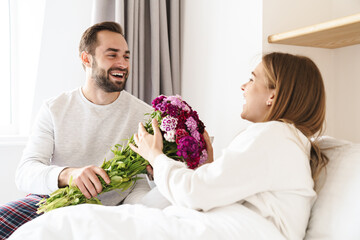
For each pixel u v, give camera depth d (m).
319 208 0.97
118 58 1.47
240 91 1.62
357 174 0.93
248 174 0.89
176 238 0.80
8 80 2.27
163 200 1.14
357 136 1.47
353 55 1.48
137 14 2.00
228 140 1.73
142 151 1.11
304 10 1.55
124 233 0.81
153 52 2.04
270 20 1.48
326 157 1.04
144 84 2.12
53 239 0.80
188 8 2.06
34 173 1.30
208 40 1.86
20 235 0.80
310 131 1.05
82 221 0.83
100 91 1.49
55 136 1.46
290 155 0.94
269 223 0.87
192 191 0.90
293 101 1.05
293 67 1.07
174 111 1.16
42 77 2.16
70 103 1.51
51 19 2.14
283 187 0.93
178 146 1.08
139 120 1.56
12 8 2.25
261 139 0.92
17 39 2.27
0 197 2.03
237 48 1.63
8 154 2.03
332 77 1.59
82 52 1.52
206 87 1.90
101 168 1.19
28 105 2.25
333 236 0.89
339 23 1.15
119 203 1.47
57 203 1.18
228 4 1.69
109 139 1.52
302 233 0.94
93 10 1.94
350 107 1.50
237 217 0.86
